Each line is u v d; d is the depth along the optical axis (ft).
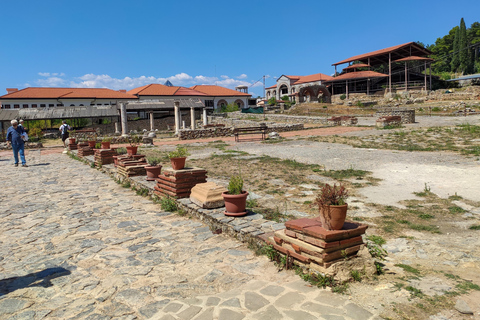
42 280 12.32
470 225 17.31
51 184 32.58
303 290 10.79
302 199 23.13
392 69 195.93
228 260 13.73
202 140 76.69
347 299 10.04
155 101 127.13
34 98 173.17
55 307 10.33
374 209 20.63
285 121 119.44
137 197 26.63
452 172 29.30
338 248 11.45
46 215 21.81
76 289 11.53
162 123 151.64
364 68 206.59
